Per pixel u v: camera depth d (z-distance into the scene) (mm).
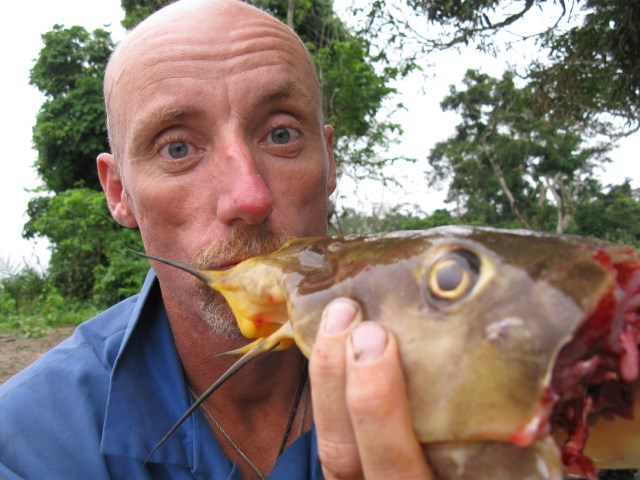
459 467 159
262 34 330
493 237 173
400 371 164
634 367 154
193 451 337
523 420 149
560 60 1874
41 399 349
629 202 6656
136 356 353
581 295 153
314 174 340
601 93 1969
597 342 157
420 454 163
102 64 3553
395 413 161
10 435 333
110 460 333
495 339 155
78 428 340
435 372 160
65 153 3342
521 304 156
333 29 2541
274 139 330
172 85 310
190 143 316
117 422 332
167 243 325
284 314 227
